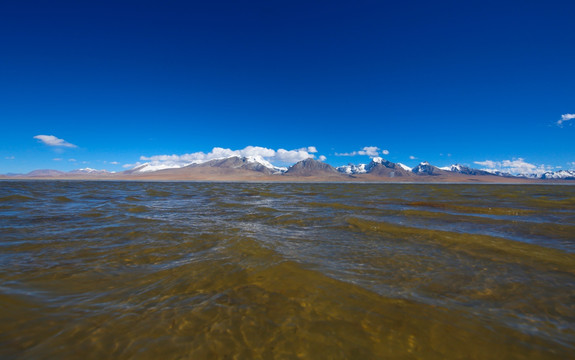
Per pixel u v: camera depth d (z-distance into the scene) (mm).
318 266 5969
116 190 37875
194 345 3238
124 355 3051
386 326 3682
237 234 9102
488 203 20359
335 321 3797
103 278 5281
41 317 3814
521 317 3941
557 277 5512
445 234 9195
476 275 5590
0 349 3109
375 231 9766
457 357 3090
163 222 11398
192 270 5699
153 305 4203
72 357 3004
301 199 24500
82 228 9961
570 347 3248
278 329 3588
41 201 18922
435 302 4387
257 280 5188
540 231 9758
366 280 5258
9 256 6570
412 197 27875
